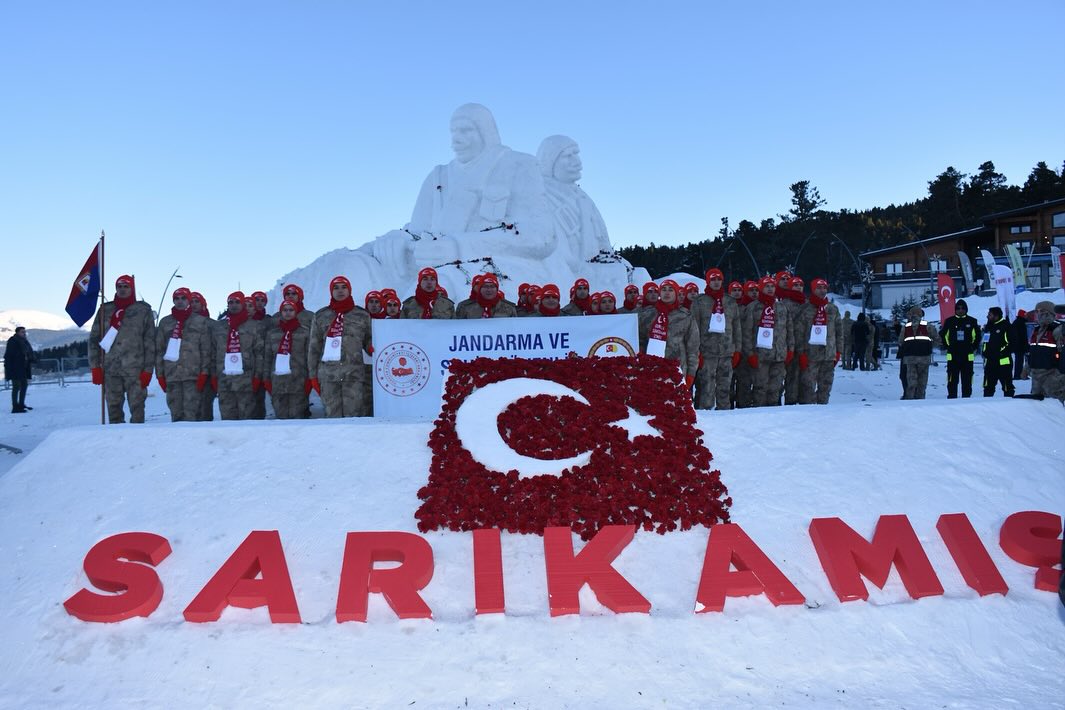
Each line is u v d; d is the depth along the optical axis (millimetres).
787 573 4719
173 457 5438
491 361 6336
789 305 10531
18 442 11680
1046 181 63469
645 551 4836
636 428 5758
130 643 4113
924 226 64500
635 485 5277
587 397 6020
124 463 5391
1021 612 4461
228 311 9531
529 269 13758
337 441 5605
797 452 5715
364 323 8422
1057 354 10242
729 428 5914
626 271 16156
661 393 6133
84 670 3977
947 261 50281
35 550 4762
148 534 4750
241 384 9469
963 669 4125
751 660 4090
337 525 4953
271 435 5625
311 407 10430
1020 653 4242
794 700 3836
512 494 5102
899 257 52344
